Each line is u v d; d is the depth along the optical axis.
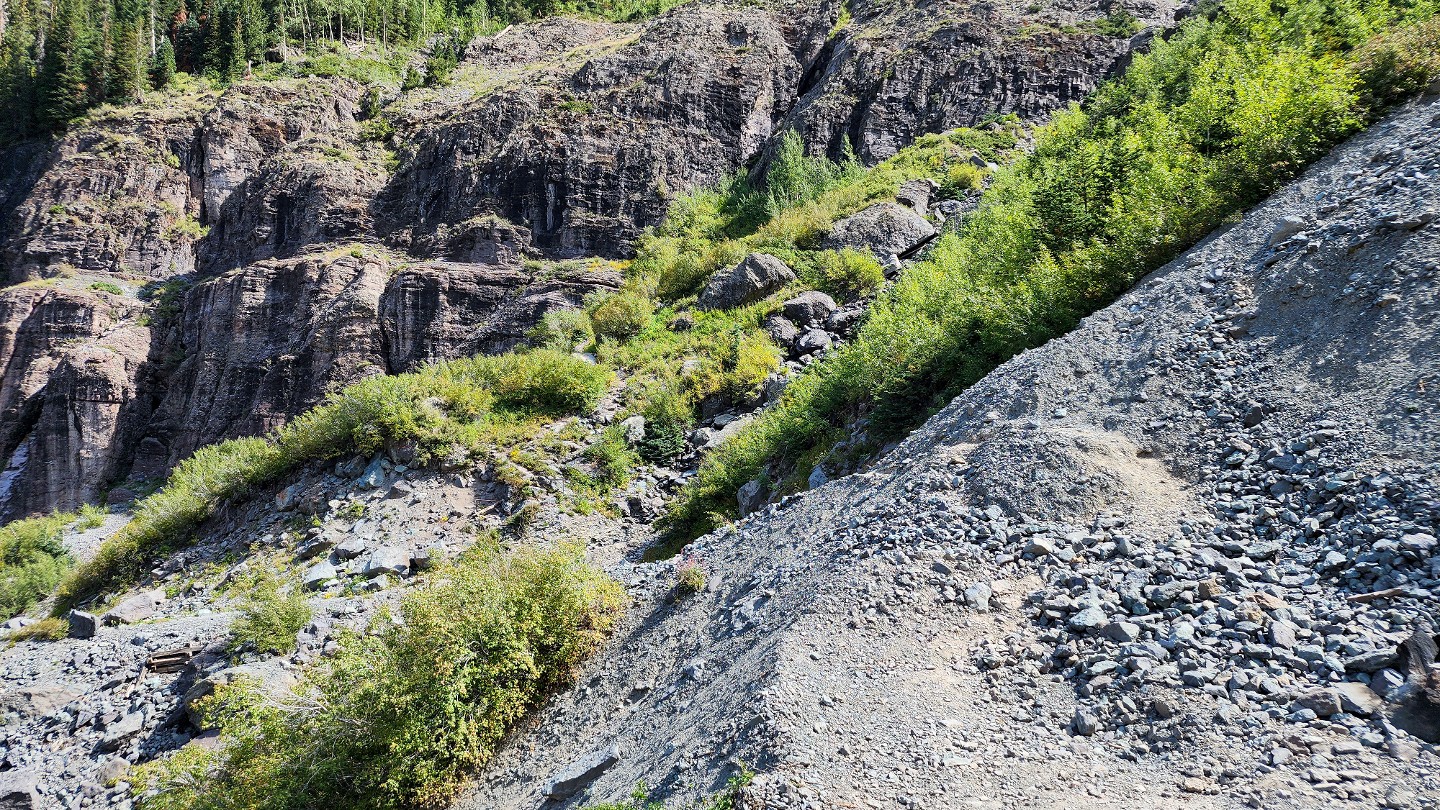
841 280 25.00
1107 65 43.28
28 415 51.44
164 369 52.91
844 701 5.48
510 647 8.70
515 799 7.28
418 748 7.93
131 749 11.35
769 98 55.69
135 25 78.19
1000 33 46.44
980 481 7.53
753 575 8.75
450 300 46.31
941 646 5.89
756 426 16.80
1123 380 8.02
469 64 79.50
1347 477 5.61
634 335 27.52
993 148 38.31
